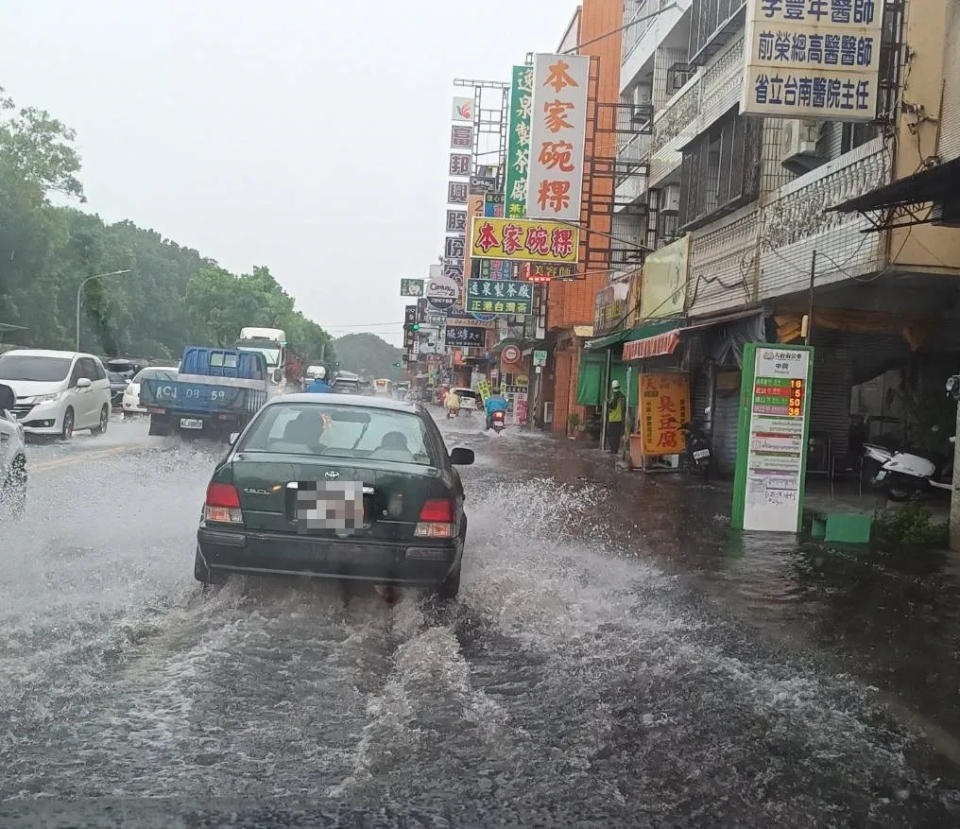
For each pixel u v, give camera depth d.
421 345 82.94
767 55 10.32
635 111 26.67
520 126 22.97
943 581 8.09
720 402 18.47
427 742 4.08
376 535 5.94
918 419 14.30
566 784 3.75
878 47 10.30
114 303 74.50
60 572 6.86
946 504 13.42
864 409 17.80
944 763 4.14
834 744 4.30
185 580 6.73
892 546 9.94
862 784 3.88
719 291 16.19
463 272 59.97
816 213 12.41
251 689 4.59
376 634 5.66
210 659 5.00
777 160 14.40
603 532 10.56
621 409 24.19
